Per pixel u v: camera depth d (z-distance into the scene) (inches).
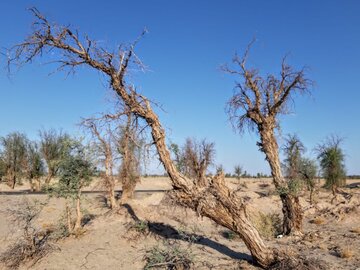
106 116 467.2
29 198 1032.2
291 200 742.5
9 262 527.2
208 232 681.6
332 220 927.7
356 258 564.4
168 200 627.2
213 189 488.1
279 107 753.0
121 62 470.0
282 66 745.0
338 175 1441.9
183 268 491.2
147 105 480.4
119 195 1056.2
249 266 502.3
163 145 486.3
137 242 578.2
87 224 644.1
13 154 1569.9
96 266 506.9
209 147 1046.4
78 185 611.5
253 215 768.3
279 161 759.1
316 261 494.9
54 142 1519.4
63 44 458.0
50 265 510.6
